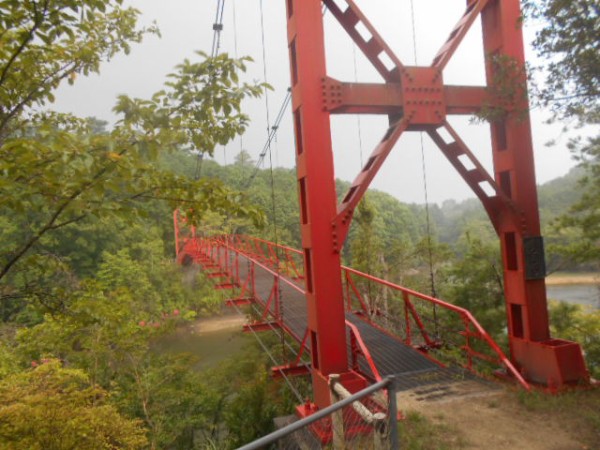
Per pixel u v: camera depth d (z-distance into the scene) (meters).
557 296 35.84
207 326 28.30
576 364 4.65
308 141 4.42
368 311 8.84
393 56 4.77
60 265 3.60
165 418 8.77
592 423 3.79
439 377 5.25
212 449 7.81
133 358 9.62
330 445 3.31
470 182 5.30
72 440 5.49
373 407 2.99
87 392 6.42
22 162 2.07
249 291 10.00
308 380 9.62
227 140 3.34
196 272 34.06
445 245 15.71
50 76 3.37
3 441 5.22
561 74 4.21
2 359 8.28
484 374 5.29
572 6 3.84
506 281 5.34
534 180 5.15
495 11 5.30
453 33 5.31
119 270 25.22
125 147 2.41
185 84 2.91
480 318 10.59
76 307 3.46
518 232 5.07
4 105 3.09
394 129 4.90
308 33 4.49
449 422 3.97
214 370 13.41
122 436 6.23
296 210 51.94
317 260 4.38
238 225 34.12
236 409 8.32
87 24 3.14
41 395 5.71
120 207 2.50
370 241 16.25
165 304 27.22
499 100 5.07
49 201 2.42
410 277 17.52
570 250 7.99
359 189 4.55
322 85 4.49
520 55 5.14
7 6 2.52
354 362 5.22
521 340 5.09
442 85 4.91
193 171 54.94
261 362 12.97
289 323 7.71
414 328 8.86
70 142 2.03
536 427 3.82
